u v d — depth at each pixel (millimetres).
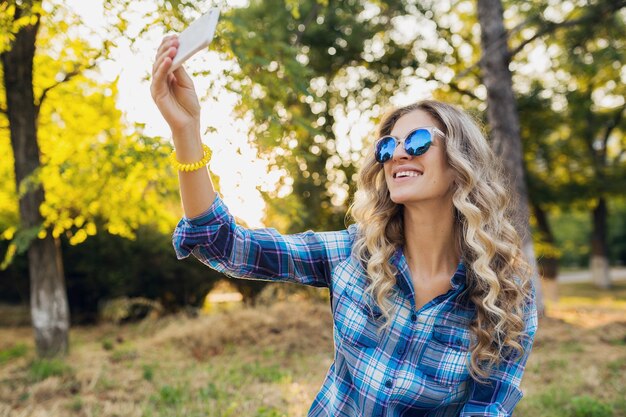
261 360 6602
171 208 7242
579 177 17875
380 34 11570
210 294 11883
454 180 1586
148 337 8359
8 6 4426
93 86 6789
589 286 24781
